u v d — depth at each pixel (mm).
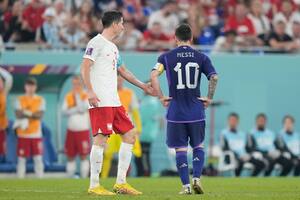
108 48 40469
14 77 72938
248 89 77750
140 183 55156
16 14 77312
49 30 77375
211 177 67812
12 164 72188
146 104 73938
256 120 75125
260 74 78062
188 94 41375
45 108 73250
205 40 80625
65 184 52438
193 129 41375
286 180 59344
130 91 70812
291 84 78438
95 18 79500
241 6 82000
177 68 41312
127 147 41406
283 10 84875
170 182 56594
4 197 38594
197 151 41469
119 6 82188
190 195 40031
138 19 81812
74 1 79500
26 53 74000
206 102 41625
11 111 72688
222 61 77562
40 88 73438
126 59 76000
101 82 40344
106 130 40281
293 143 75188
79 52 74625
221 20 83500
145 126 73812
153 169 74438
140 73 76000
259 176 73438
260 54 78750
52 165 72812
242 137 74375
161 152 74500
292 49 80812
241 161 73812
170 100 41594
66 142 71875
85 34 78062
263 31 81750
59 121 73562
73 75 73875
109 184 53188
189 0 84438
